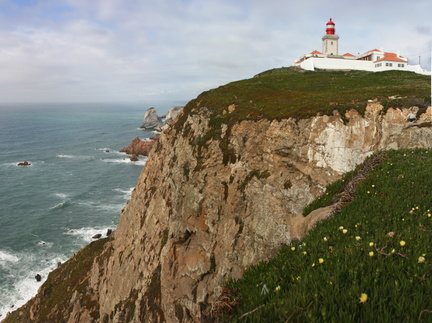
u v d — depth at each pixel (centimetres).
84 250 4762
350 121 2642
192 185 3228
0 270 4912
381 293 500
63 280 4334
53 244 5666
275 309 489
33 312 3903
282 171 2709
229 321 548
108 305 3484
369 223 908
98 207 7312
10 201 7494
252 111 3325
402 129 2539
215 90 4769
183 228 3108
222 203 2964
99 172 10112
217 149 3278
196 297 2655
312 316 452
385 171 1372
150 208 3878
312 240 874
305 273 624
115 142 15712
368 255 655
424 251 654
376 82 5138
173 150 4059
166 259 3003
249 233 2641
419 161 1434
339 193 1417
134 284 3319
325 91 4234
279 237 2419
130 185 8900
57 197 7850
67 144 15162
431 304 451
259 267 821
